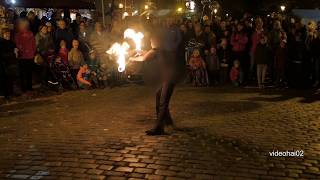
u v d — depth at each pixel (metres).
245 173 5.33
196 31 13.71
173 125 7.51
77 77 12.24
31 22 12.80
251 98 10.48
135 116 8.52
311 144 6.53
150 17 8.48
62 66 12.11
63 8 15.01
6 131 7.47
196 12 29.03
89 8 15.63
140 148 6.35
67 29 12.84
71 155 6.09
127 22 12.98
